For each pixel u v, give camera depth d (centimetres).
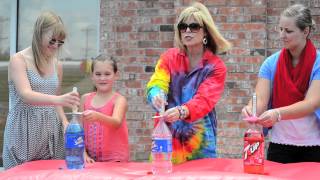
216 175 225
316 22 487
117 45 512
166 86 288
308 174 246
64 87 539
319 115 294
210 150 292
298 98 294
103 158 323
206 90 278
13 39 548
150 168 271
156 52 506
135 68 509
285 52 298
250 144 245
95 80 333
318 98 283
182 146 288
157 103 271
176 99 288
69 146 260
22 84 286
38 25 291
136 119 507
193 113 268
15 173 248
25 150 301
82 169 254
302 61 292
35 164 277
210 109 279
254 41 478
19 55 295
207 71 285
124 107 327
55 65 314
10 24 548
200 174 227
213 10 480
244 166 248
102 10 515
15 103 300
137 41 509
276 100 303
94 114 299
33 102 277
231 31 480
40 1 545
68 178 232
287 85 294
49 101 273
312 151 302
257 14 477
